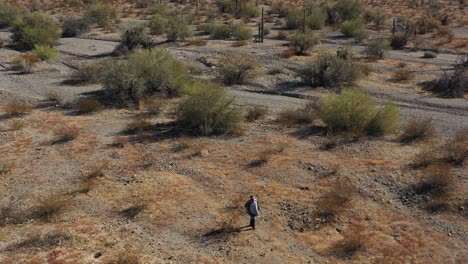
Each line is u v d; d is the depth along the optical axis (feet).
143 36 141.18
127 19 201.16
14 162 67.00
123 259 45.09
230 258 46.29
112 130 78.79
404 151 69.05
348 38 161.68
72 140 74.49
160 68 97.91
